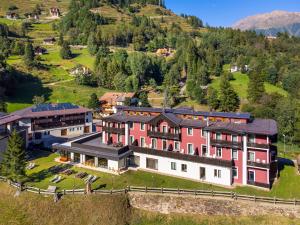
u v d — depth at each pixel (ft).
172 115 230.07
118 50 654.12
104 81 541.34
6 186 192.85
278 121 351.87
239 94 496.64
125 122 235.40
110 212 170.71
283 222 160.35
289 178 207.10
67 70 593.01
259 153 193.26
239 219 165.99
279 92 509.76
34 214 172.04
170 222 171.63
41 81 528.63
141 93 488.44
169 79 553.64
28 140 273.95
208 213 172.24
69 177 207.00
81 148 233.35
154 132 224.12
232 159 199.72
